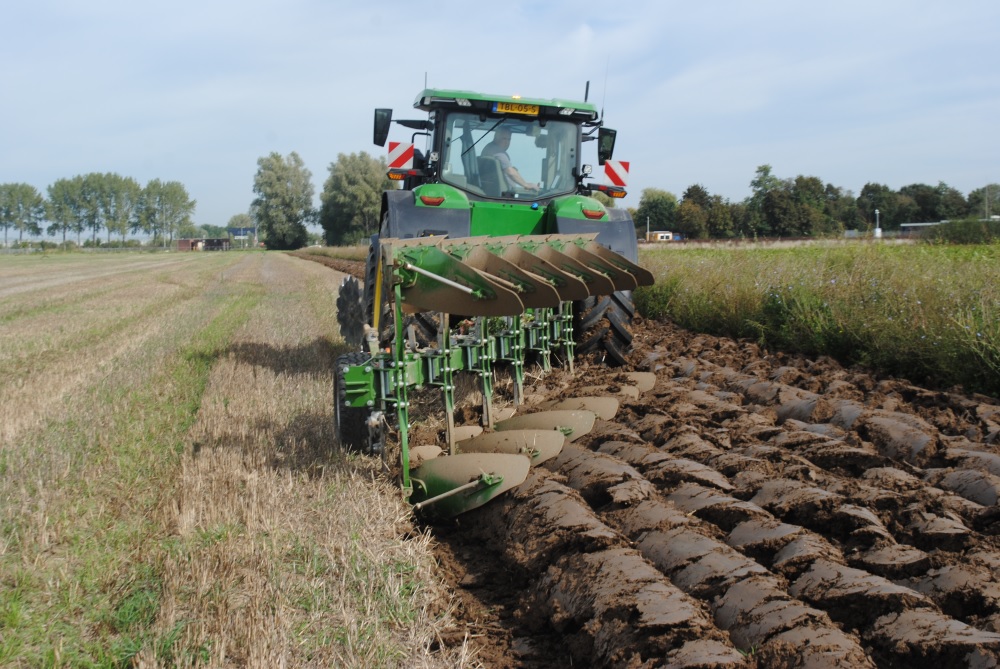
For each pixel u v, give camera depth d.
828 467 4.77
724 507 3.95
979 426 5.37
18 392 8.31
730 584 3.28
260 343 11.71
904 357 7.05
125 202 149.12
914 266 9.05
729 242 23.23
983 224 23.58
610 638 3.08
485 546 4.36
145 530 4.43
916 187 66.69
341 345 11.04
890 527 3.83
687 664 2.78
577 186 7.42
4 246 100.31
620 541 3.68
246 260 51.00
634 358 7.89
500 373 7.57
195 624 3.39
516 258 5.54
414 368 4.96
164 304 18.61
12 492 5.06
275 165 96.00
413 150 7.63
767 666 2.83
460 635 3.42
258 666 3.06
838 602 3.13
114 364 10.01
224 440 6.14
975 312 6.88
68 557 4.12
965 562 3.38
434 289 4.80
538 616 3.54
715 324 10.31
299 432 6.34
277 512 4.59
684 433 5.16
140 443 6.15
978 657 2.69
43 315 16.36
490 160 7.20
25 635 3.39
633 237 6.92
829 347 8.12
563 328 6.73
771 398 6.30
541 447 4.93
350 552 4.06
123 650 3.25
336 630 3.38
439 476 4.61
